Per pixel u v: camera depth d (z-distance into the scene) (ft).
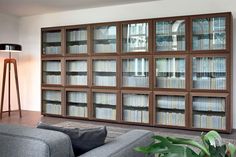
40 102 18.16
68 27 15.78
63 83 16.11
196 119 13.01
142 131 5.79
